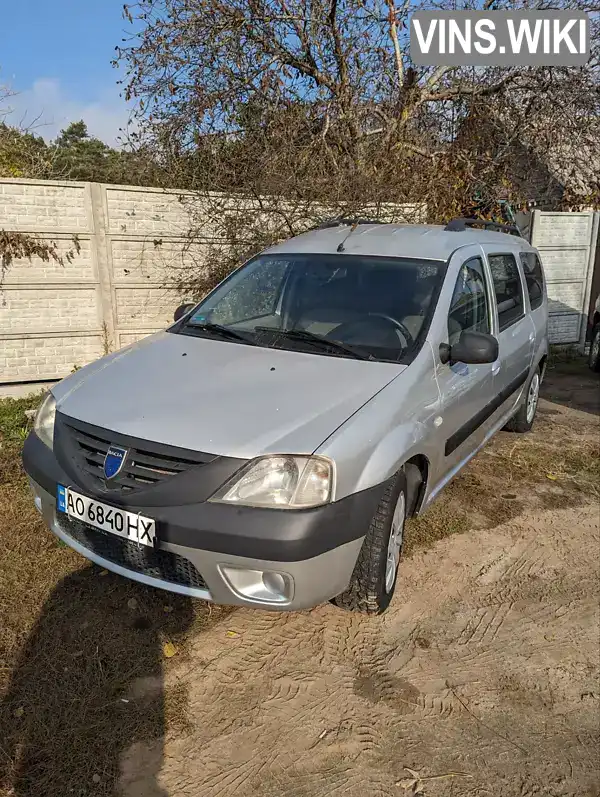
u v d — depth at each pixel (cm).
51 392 315
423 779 222
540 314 565
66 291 647
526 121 1084
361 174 739
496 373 426
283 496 242
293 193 691
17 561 331
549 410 683
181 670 267
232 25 930
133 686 256
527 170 1155
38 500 301
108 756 224
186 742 232
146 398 281
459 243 412
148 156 903
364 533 264
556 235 950
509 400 496
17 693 248
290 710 250
